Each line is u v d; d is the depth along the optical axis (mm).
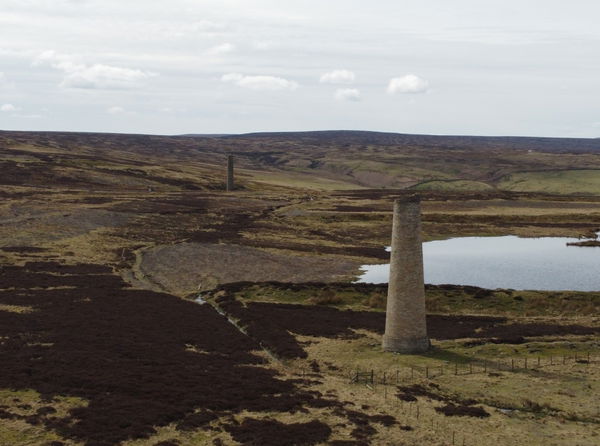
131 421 38500
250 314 68625
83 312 66625
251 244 115500
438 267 99000
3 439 35500
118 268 93688
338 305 74312
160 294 78375
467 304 73125
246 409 41562
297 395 44312
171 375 47562
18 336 56531
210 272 92688
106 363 49625
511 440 37438
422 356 53000
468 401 43844
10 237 111562
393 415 41031
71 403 41344
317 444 36312
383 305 73438
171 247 109875
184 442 36375
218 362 52062
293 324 64625
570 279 89250
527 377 47938
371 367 51031
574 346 55375
